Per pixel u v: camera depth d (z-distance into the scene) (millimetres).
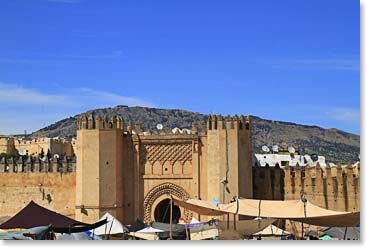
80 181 66500
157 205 67750
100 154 66500
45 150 139500
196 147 67188
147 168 68062
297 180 68750
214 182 65625
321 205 67625
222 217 62719
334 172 67812
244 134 66375
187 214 66312
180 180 67438
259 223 50656
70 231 46906
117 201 66500
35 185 71438
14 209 71562
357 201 66375
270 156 99438
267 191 69188
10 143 142625
